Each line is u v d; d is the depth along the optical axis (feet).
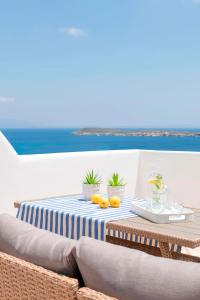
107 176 22.18
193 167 21.99
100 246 6.74
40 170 18.97
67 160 20.12
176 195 22.57
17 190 18.12
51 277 6.73
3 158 17.60
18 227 7.93
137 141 185.68
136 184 23.95
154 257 6.41
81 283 6.98
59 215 12.05
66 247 7.09
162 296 5.92
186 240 9.38
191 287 5.80
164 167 22.99
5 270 7.43
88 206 12.85
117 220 11.10
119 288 6.25
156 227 10.40
